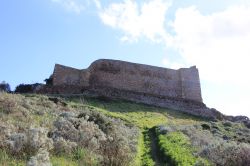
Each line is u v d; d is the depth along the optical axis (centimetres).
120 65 8400
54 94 6962
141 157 2930
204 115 7756
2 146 1766
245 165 2183
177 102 8100
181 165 2280
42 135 1897
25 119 2622
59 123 2423
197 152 2741
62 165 1770
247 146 2400
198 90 8769
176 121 6481
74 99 6506
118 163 2052
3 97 3148
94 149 2202
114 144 2223
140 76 8488
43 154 1648
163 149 2952
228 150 2311
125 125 4609
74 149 2092
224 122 6712
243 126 6600
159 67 8731
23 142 1802
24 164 1612
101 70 8206
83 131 2344
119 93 7875
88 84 7888
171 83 8700
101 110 5422
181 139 3578
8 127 2042
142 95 8006
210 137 4259
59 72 7644
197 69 8975
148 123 5416
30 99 4134
